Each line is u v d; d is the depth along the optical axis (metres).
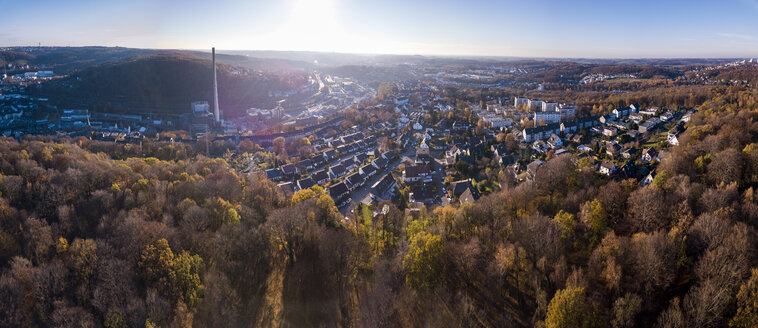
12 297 87.62
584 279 92.19
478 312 95.69
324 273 111.19
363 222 162.00
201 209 134.38
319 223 139.75
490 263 103.44
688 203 119.38
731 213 108.56
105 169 175.25
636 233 113.50
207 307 93.94
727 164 139.38
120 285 91.81
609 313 83.31
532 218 117.94
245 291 105.12
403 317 95.69
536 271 100.44
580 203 136.62
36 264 105.56
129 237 109.12
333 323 96.94
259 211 154.75
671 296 88.38
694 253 98.75
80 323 82.75
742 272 80.62
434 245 104.06
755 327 68.88
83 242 105.88
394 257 116.25
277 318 98.75
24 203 141.12
